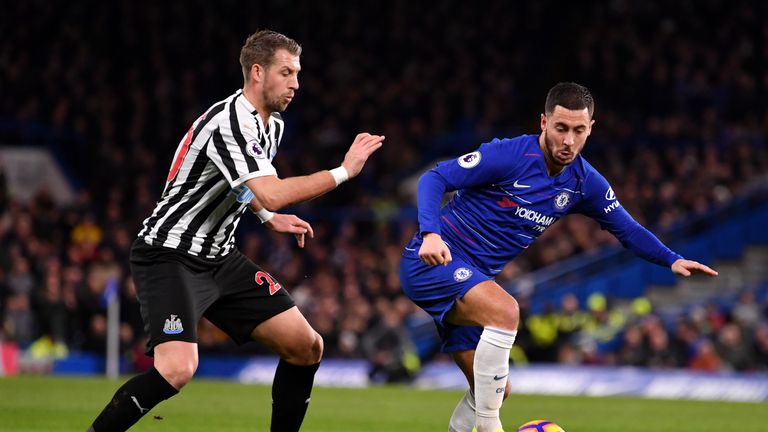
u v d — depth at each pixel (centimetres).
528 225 2014
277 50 1820
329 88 9019
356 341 5722
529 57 9262
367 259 6475
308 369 1950
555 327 5594
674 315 6662
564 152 1900
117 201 7219
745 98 7881
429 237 1872
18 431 2550
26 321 5625
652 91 8225
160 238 1831
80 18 9094
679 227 6956
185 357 1750
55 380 4419
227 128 1784
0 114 8481
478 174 1948
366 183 8138
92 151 8256
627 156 7906
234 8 9381
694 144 7794
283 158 8000
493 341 1916
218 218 1856
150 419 2892
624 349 5603
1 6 9012
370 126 8469
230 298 1891
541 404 3956
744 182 7331
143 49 9062
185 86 8719
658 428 3116
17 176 7956
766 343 5475
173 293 1786
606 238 7069
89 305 5734
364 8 9481
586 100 1888
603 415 3541
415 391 4556
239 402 3638
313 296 6147
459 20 9362
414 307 6294
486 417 1947
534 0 9494
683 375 4912
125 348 5659
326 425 2948
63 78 8612
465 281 1966
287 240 7044
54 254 6500
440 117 8644
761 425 3244
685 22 8819
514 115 8738
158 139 8388
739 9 8819
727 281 7038
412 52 9194
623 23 8944
